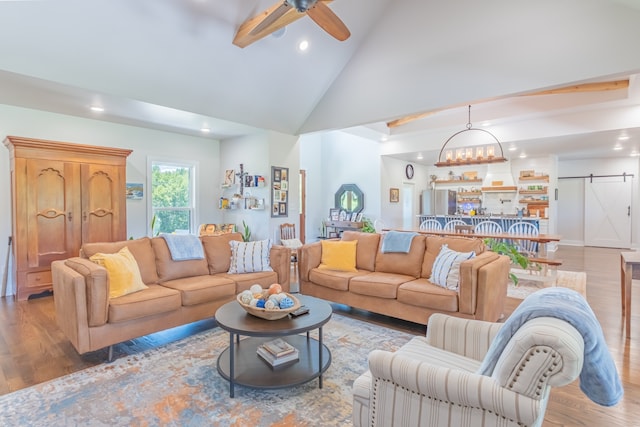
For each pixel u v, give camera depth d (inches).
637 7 112.5
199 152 240.5
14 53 113.4
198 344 114.0
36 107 165.9
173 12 123.3
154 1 117.6
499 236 213.9
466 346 68.3
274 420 74.7
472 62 147.3
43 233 161.2
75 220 168.9
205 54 143.8
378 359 54.4
